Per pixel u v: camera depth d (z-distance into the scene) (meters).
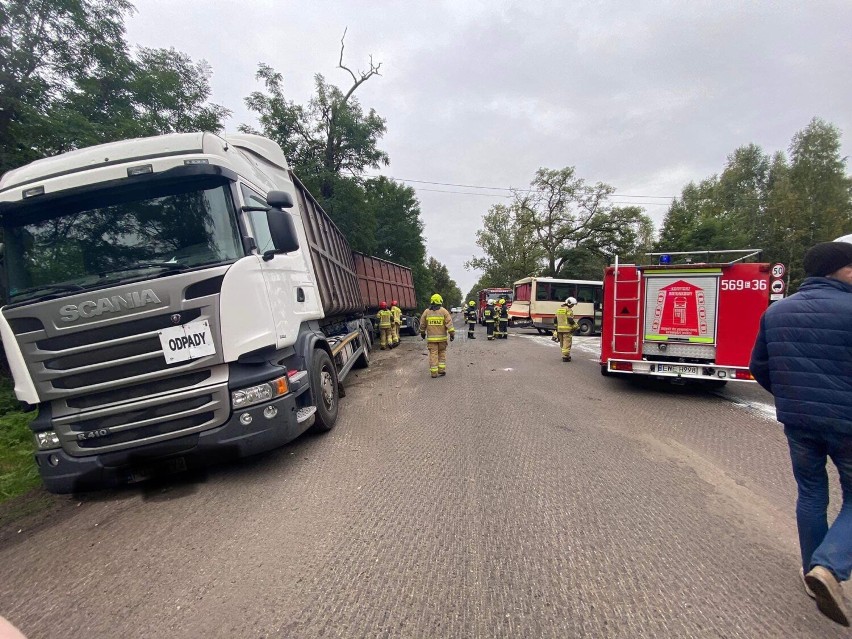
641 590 2.44
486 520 3.24
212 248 3.85
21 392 3.61
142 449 3.65
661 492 3.68
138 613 2.40
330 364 5.84
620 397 7.28
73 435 3.61
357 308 11.52
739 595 2.40
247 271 3.87
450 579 2.56
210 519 3.41
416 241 36.78
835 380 2.28
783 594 2.41
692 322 7.19
